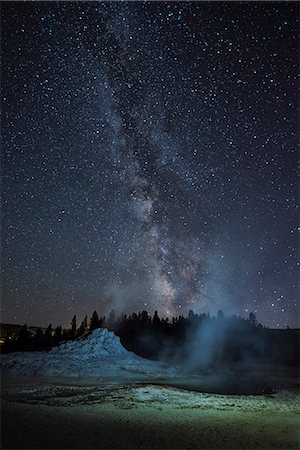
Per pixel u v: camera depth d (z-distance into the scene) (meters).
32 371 23.05
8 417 11.63
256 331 62.16
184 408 14.75
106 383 20.34
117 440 9.91
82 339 30.27
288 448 9.94
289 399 17.86
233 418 13.41
